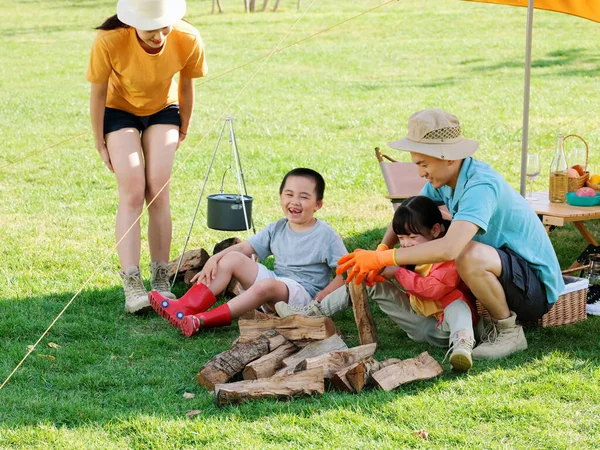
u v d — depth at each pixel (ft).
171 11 15.14
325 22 76.59
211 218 17.10
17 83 50.62
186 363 13.29
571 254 19.22
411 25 73.31
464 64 55.62
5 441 10.48
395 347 13.92
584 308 14.20
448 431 10.63
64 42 68.54
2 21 82.12
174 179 27.58
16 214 23.07
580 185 16.48
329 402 11.48
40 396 11.93
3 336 14.37
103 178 27.66
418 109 41.47
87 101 44.14
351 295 13.55
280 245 15.34
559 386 11.98
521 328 13.46
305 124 37.96
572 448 10.19
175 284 17.33
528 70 16.60
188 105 16.85
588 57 56.13
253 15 82.07
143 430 10.75
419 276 13.19
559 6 20.10
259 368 12.25
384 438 10.48
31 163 30.04
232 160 30.35
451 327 12.88
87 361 13.30
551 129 35.68
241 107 42.39
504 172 27.94
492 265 12.75
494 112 40.14
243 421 10.98
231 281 16.35
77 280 17.47
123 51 15.30
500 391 11.84
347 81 50.62
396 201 18.45
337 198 25.20
